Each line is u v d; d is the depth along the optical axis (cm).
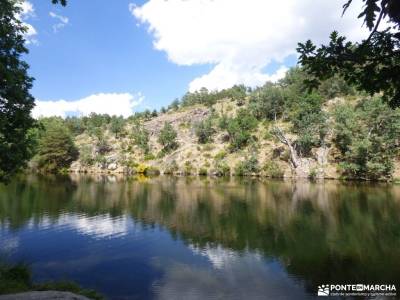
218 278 1920
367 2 414
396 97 555
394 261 2094
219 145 10944
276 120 10975
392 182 6347
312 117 8100
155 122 14650
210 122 11631
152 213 3734
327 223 3103
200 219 3419
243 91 16175
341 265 2066
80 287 1658
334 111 8231
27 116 1836
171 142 11944
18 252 2386
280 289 1753
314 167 7862
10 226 3122
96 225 3188
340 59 551
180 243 2606
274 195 4916
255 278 1916
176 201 4541
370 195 4603
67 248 2478
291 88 11744
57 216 3569
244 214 3609
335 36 546
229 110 13775
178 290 1762
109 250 2444
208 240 2684
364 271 1953
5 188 5794
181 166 10412
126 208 4034
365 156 6850
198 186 6388
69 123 16400
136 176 9412
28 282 1595
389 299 1608
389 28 485
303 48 574
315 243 2516
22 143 1817
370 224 2992
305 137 8081
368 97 8444
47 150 10750
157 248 2484
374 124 6919
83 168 11656
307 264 2103
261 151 9531
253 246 2503
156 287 1811
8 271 1611
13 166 1800
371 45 518
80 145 13475
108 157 11794
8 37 1702
